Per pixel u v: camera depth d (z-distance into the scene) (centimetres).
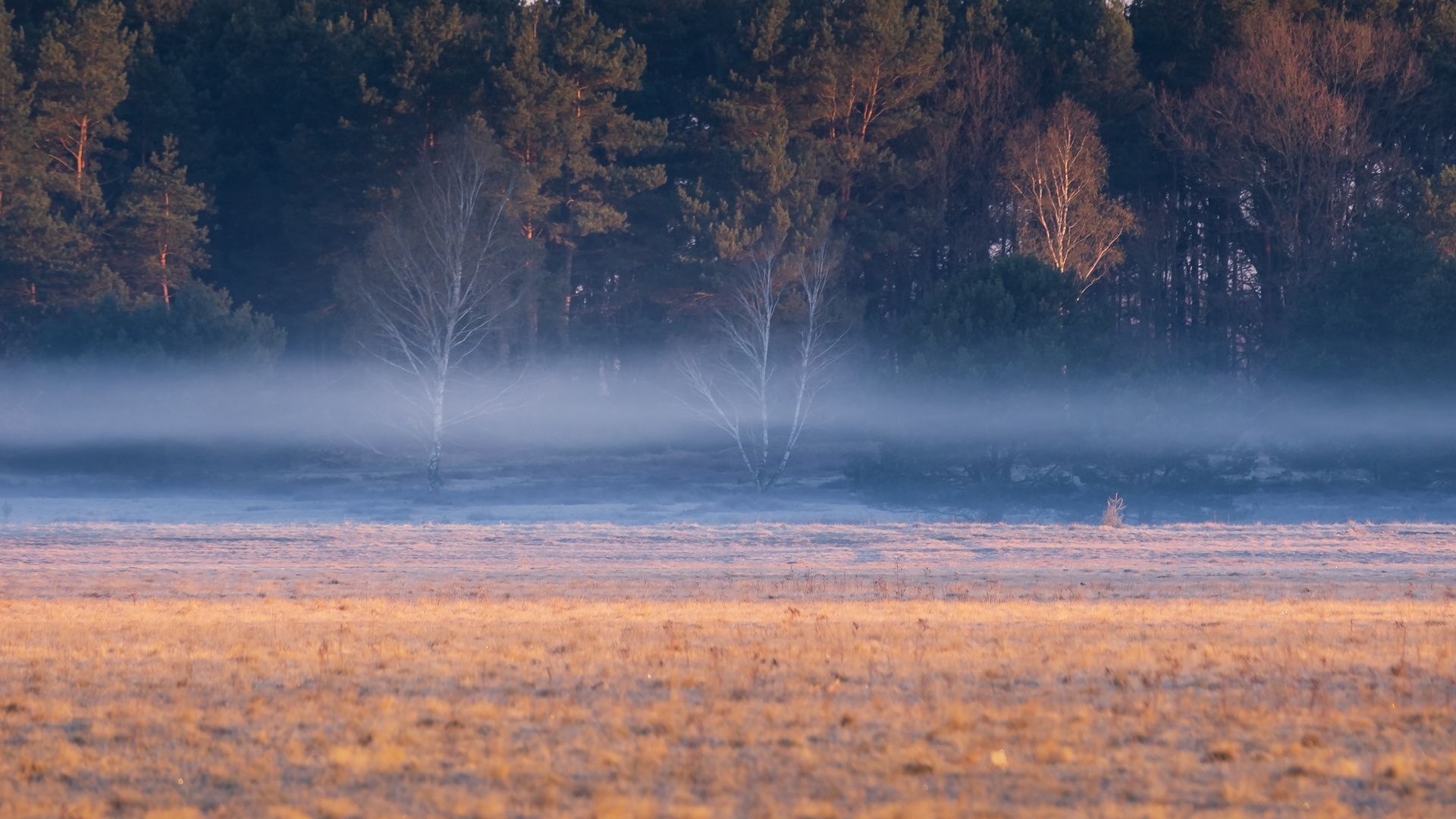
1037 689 3812
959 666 4203
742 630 5178
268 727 3359
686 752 3070
